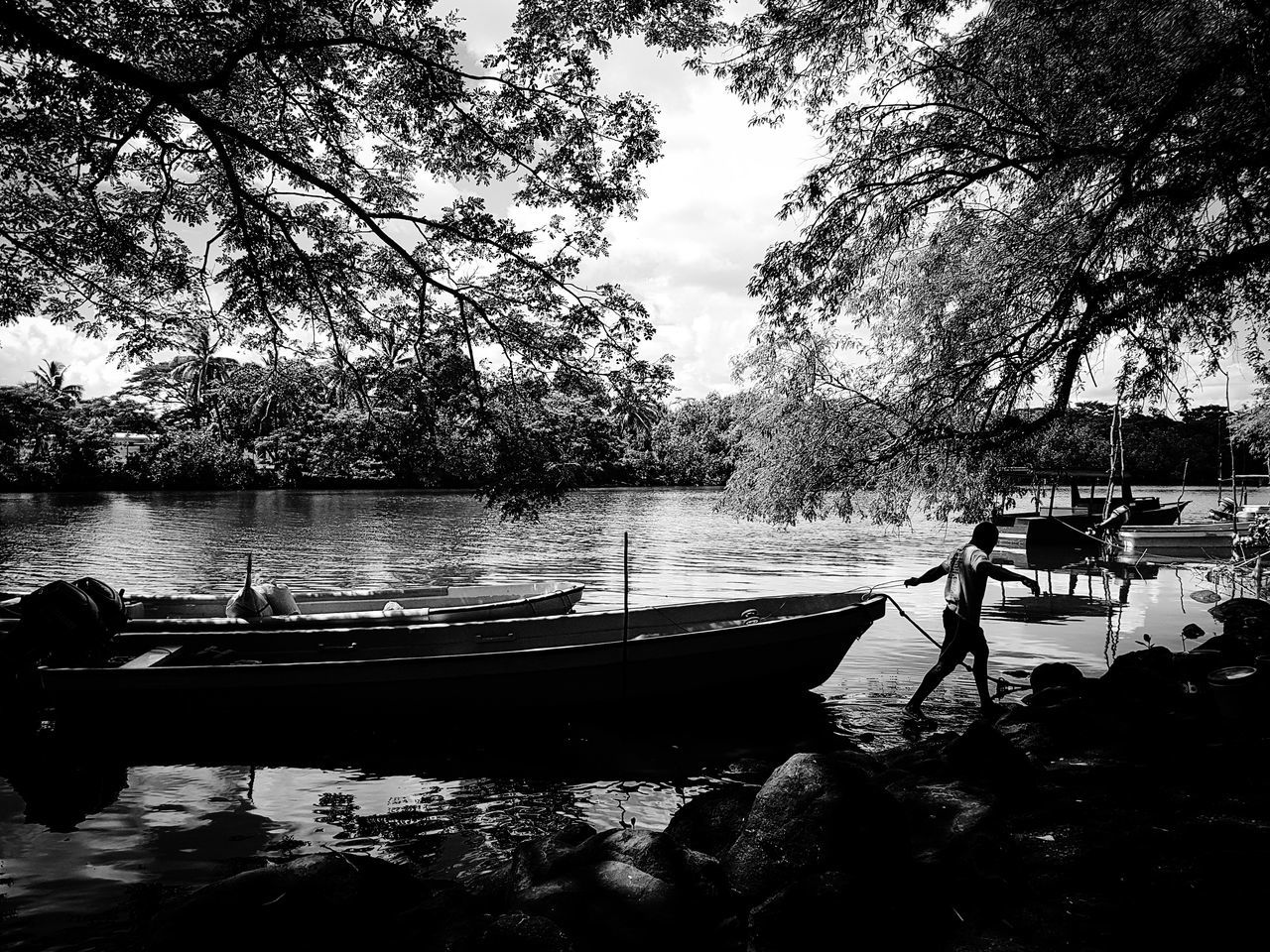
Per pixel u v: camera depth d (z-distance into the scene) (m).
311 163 8.85
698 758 7.18
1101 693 7.21
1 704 8.24
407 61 7.43
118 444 68.12
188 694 7.97
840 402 10.27
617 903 3.60
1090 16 7.45
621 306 8.40
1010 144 8.86
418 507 47.56
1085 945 3.20
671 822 4.96
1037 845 4.18
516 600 11.91
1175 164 7.84
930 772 5.62
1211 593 15.01
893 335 10.14
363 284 8.88
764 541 27.36
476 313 8.57
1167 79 7.48
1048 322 8.83
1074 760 5.72
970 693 8.88
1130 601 15.20
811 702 8.73
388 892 4.13
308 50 7.39
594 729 8.16
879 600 9.54
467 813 5.88
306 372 8.99
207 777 6.76
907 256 10.02
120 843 5.35
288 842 5.35
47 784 6.58
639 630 10.62
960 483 9.65
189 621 10.19
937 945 3.32
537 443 8.54
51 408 62.75
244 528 32.59
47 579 17.84
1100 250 8.48
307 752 7.49
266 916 3.73
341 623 10.49
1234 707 6.64
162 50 7.54
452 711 8.42
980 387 9.45
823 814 3.96
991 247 9.31
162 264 9.00
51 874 4.83
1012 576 7.83
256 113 8.54
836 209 9.32
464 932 3.73
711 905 3.67
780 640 8.99
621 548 25.27
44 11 6.65
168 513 41.28
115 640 9.34
